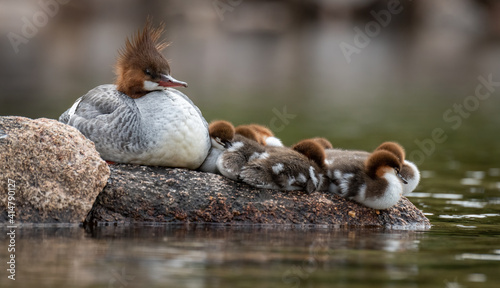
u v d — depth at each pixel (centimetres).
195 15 6388
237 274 883
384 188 1264
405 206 1332
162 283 838
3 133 1188
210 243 1061
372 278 880
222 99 3425
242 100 3434
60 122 1250
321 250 1030
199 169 1356
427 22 6669
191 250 1007
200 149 1288
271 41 6450
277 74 4700
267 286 835
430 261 974
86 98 1328
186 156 1280
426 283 861
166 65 1320
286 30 6631
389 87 4244
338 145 2386
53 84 3747
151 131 1250
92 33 5894
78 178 1202
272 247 1042
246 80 4328
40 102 3092
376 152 1295
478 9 6750
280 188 1277
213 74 4538
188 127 1259
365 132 2697
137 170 1271
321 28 6756
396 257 995
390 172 1280
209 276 870
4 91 3434
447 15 6644
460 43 6575
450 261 977
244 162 1276
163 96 1288
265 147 1327
